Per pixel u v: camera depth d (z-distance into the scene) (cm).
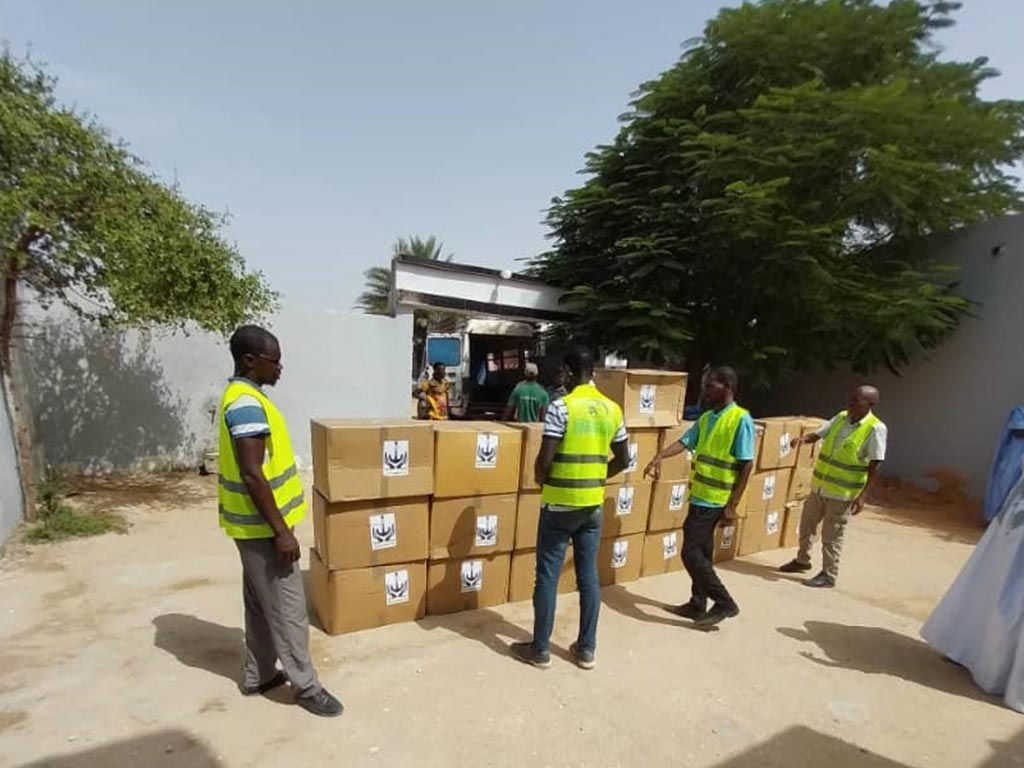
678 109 1010
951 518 799
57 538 495
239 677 305
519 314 1152
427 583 383
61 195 473
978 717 312
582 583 332
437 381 965
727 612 392
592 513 328
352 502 348
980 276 881
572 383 341
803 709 309
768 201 774
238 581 427
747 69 948
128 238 486
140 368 726
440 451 368
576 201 1077
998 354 853
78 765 235
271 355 273
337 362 854
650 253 936
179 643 337
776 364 952
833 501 482
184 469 761
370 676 311
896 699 325
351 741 259
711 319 1026
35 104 482
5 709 269
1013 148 878
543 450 318
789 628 405
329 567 348
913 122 809
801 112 820
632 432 452
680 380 470
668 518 487
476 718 281
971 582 366
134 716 268
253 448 252
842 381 1083
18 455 521
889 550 621
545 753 260
